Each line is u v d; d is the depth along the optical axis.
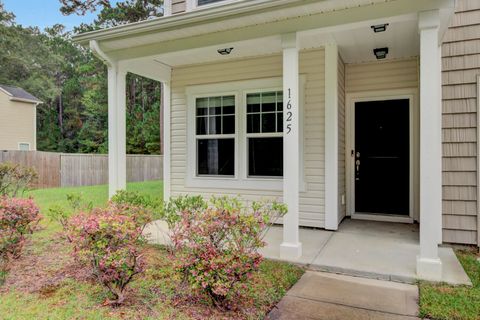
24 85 27.08
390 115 5.85
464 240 4.40
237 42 4.19
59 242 4.38
